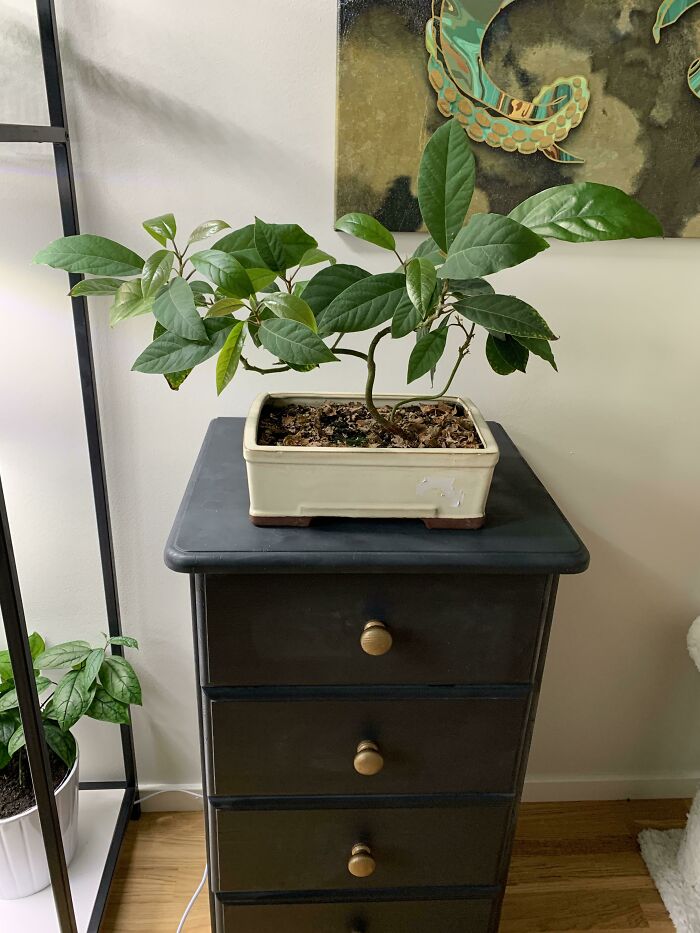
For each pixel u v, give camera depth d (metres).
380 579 0.87
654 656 1.48
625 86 1.03
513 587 0.89
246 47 1.01
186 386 1.19
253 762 0.98
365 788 1.02
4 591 0.87
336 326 0.74
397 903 1.12
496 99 1.03
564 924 1.36
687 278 1.16
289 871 1.08
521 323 0.75
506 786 1.03
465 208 0.77
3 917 1.28
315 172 1.08
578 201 0.68
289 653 0.91
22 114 1.04
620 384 1.23
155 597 1.36
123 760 1.51
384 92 1.02
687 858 1.40
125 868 1.42
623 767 1.61
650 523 1.35
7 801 1.26
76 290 0.82
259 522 0.88
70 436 1.23
